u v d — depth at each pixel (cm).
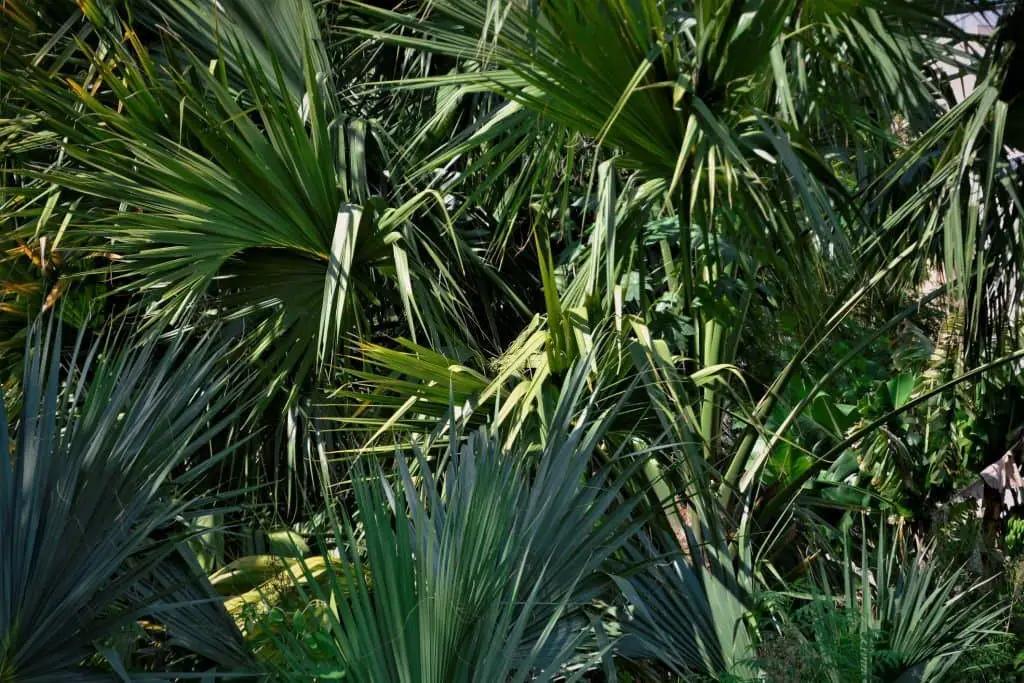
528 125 342
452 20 343
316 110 336
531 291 464
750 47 277
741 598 289
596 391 271
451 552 188
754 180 288
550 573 231
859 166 385
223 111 358
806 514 378
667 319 372
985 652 290
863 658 258
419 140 403
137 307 349
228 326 394
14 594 191
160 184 326
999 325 360
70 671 199
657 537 315
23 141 390
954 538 380
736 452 348
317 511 413
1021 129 308
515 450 277
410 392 308
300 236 344
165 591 221
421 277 382
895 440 412
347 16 458
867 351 461
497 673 190
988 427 414
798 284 323
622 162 323
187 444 235
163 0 402
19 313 386
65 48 398
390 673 187
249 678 222
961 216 321
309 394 405
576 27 269
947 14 297
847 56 377
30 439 206
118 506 214
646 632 273
